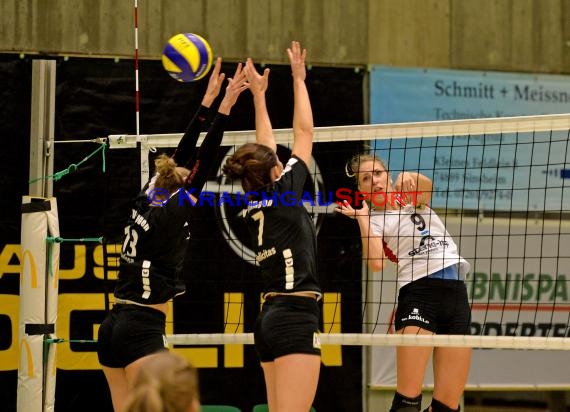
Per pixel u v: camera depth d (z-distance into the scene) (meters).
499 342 10.46
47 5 15.45
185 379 4.84
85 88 15.11
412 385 10.88
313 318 8.45
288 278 8.45
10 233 14.63
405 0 16.66
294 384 8.16
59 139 14.91
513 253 15.93
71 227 14.84
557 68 17.02
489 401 16.34
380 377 15.34
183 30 15.90
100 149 13.58
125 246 9.52
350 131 11.54
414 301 11.18
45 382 11.58
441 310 11.16
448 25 16.77
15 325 14.53
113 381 9.48
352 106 15.89
